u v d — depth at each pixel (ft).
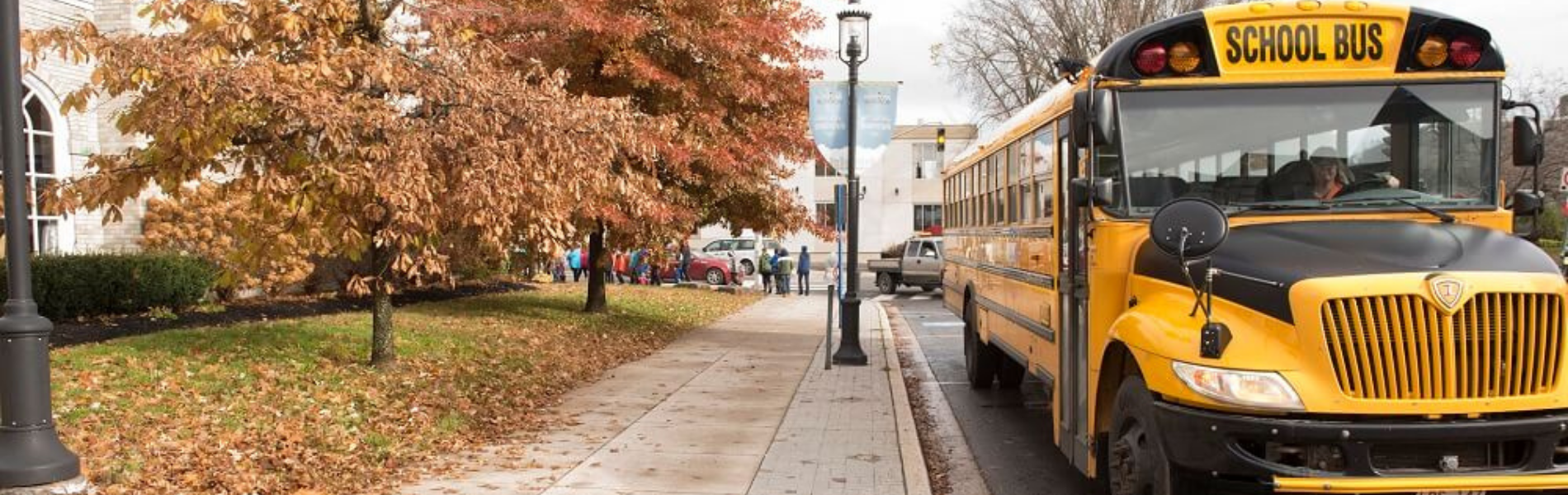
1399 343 16.03
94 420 24.82
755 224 62.03
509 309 61.36
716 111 55.36
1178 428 16.89
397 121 29.53
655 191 48.78
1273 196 20.15
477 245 47.32
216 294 51.72
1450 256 17.07
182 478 21.97
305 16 31.50
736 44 52.80
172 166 30.35
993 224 35.58
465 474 25.08
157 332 40.93
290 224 35.09
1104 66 20.86
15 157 19.65
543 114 31.12
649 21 52.75
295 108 27.81
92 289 42.11
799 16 58.03
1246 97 20.31
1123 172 20.38
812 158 60.23
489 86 30.91
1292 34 20.24
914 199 187.93
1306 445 16.16
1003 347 33.63
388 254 35.53
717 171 54.54
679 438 30.01
